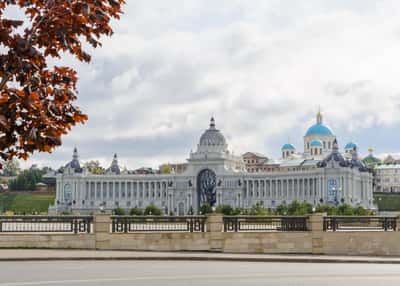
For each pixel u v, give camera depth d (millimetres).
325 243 52500
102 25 16141
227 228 51750
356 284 29250
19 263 39906
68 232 49812
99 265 38594
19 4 15500
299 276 32688
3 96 15180
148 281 29250
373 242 53250
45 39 15594
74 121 16297
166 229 51625
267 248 51594
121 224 50250
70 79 16266
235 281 29672
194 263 41562
